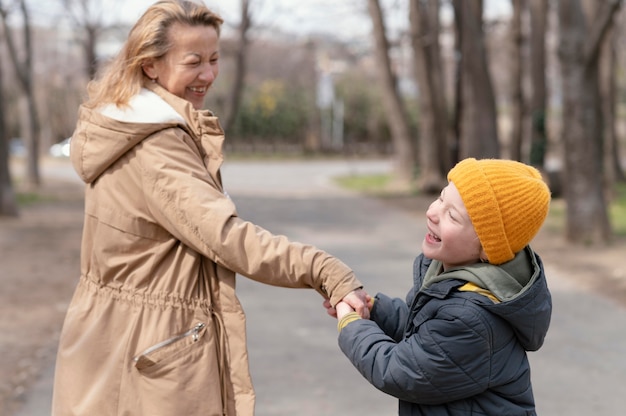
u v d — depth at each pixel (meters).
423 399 2.05
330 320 6.46
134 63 2.20
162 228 2.17
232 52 19.00
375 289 7.79
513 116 18.28
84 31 23.38
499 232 1.99
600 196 10.51
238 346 2.19
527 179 2.03
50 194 19.45
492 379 2.01
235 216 2.13
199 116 2.21
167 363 2.12
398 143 21.75
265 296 7.37
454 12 19.58
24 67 21.19
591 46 10.21
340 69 47.50
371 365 2.08
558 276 8.44
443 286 2.04
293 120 46.22
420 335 2.03
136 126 2.13
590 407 4.48
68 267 8.79
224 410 2.19
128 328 2.16
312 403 4.46
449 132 21.42
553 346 5.77
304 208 16.06
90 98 2.26
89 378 2.20
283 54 44.47
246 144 45.94
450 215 2.05
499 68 42.94
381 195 19.33
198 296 2.18
